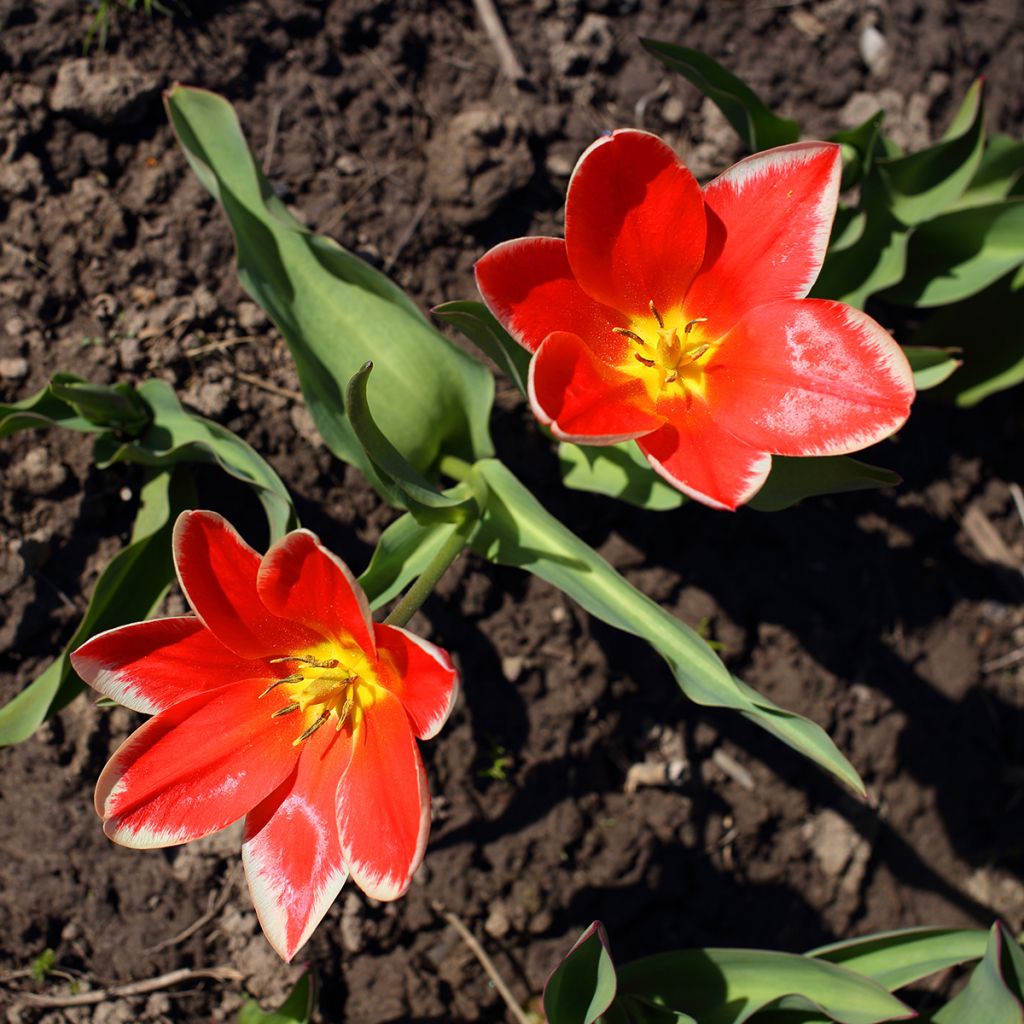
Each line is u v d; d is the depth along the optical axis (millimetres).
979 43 911
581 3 860
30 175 791
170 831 657
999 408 876
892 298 822
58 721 772
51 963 771
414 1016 786
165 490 763
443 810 790
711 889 817
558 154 844
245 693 670
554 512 811
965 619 864
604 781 809
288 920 656
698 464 669
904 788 844
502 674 801
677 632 711
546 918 794
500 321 673
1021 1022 703
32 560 772
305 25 828
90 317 791
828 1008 731
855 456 852
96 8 800
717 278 689
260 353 800
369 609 633
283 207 754
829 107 886
